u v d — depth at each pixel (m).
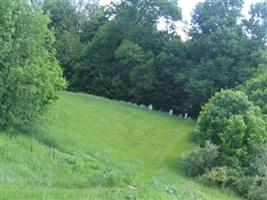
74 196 21.03
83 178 25.55
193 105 60.66
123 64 66.44
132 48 65.19
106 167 29.38
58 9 76.88
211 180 34.28
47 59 34.44
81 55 70.56
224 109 40.12
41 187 21.94
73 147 32.00
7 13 31.66
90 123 42.38
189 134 47.56
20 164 24.73
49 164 26.38
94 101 54.56
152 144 41.56
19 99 31.56
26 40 32.94
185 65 63.62
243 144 37.75
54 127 36.59
